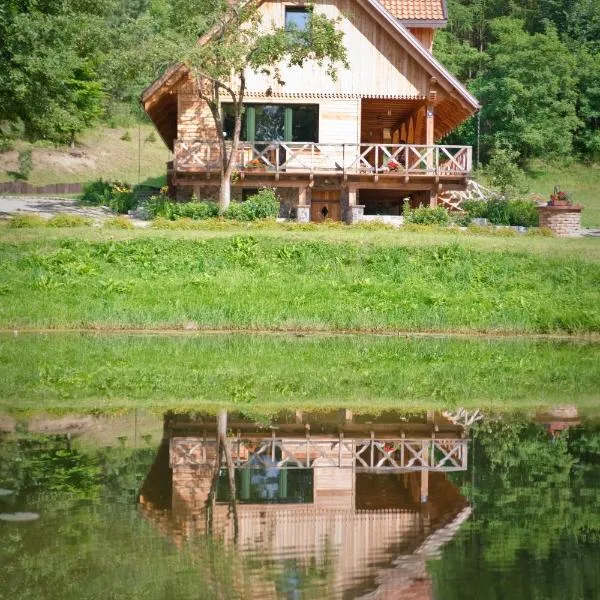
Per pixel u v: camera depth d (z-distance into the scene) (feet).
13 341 56.39
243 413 33.19
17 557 15.51
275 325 67.00
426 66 113.50
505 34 253.65
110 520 17.95
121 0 291.79
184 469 23.52
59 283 76.54
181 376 42.39
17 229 89.45
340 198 114.93
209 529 17.66
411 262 86.07
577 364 50.75
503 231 99.35
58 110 113.39
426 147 112.27
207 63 101.04
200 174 111.86
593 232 118.83
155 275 81.10
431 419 32.81
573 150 250.78
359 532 17.72
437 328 68.59
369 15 114.11
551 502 20.29
